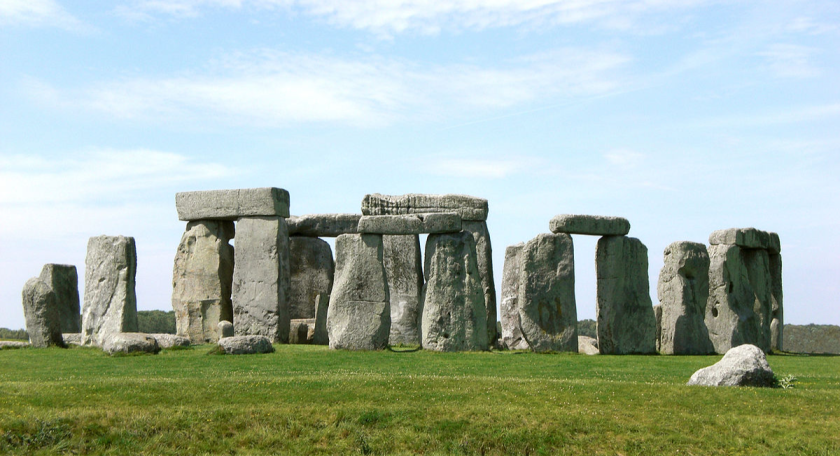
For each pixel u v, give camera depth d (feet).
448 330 98.02
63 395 63.21
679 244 107.04
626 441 57.77
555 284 101.91
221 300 118.73
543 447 57.62
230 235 122.93
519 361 86.63
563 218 102.83
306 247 131.23
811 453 55.77
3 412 59.21
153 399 62.90
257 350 90.89
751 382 68.69
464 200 117.80
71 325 125.49
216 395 63.98
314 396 63.98
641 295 104.83
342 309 98.43
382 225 99.25
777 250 121.90
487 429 59.06
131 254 108.58
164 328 171.01
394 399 63.52
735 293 111.75
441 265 99.30
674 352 105.19
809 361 95.20
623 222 104.83
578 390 65.98
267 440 58.13
